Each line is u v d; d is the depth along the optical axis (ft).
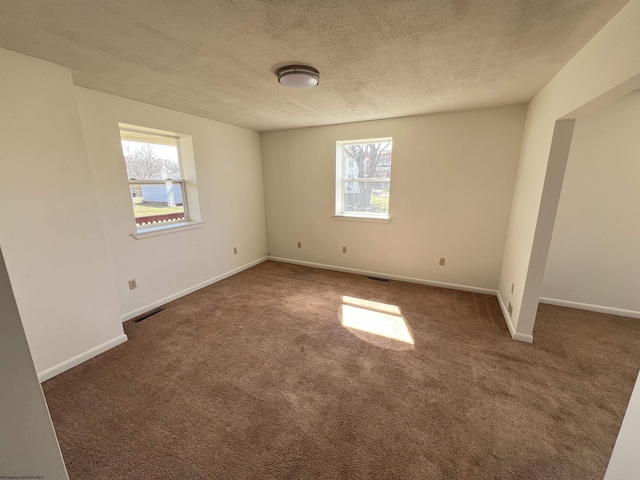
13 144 5.47
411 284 12.16
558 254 9.57
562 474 4.20
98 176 7.98
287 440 4.79
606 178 8.56
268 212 15.34
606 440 4.74
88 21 4.24
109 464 4.40
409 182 11.47
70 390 5.97
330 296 10.90
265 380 6.27
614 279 9.07
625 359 6.89
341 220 13.42
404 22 4.30
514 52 5.34
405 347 7.48
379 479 4.14
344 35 4.69
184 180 11.20
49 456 2.01
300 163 13.71
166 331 8.35
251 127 13.15
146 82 7.02
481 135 9.91
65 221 6.36
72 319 6.66
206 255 11.92
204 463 4.40
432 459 4.44
